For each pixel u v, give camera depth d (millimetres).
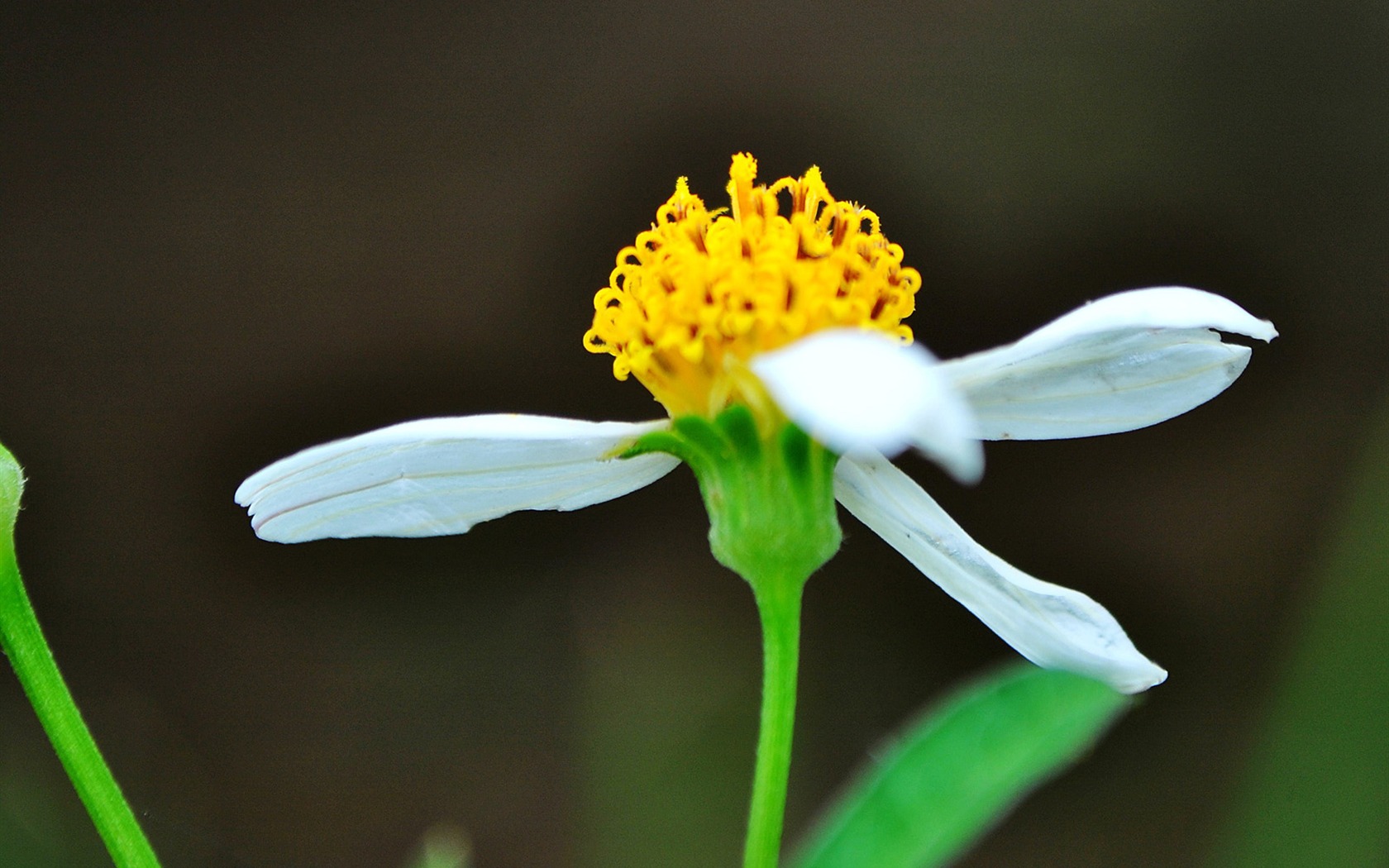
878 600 258
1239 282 275
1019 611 147
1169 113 285
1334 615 182
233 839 241
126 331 282
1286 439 258
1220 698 239
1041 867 224
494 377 278
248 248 285
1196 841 224
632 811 237
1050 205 282
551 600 256
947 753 138
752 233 148
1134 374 148
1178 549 252
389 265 285
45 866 203
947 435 130
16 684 224
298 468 146
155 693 255
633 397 276
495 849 238
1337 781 180
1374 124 279
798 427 145
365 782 245
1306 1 286
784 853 238
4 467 140
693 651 251
